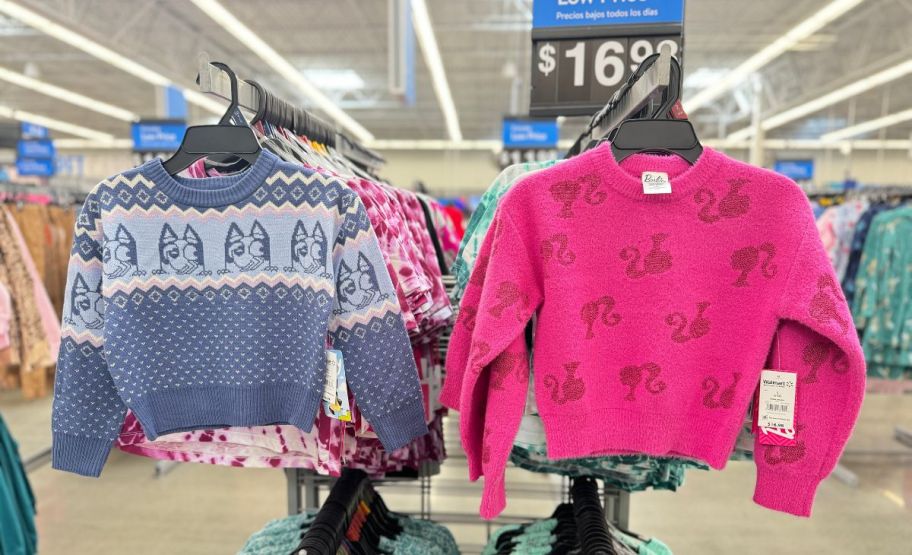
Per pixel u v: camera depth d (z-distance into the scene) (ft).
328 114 36.22
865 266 9.04
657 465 3.50
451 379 3.05
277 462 3.38
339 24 23.03
